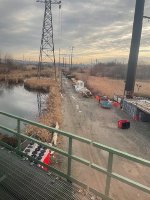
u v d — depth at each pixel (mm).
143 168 11570
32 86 52531
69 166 5609
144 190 4324
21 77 74562
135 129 19906
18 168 6281
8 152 7152
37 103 35500
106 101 29922
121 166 11742
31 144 11750
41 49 60531
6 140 12961
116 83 64688
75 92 44094
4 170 6152
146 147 15375
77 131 18688
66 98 36344
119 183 9797
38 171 6219
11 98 40562
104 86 53875
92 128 19750
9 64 122812
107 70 127938
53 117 21547
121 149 14891
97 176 10523
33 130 16078
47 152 10867
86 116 24219
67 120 22234
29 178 5867
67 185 5641
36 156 10195
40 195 5270
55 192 5367
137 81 84750
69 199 5141
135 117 23406
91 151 13766
